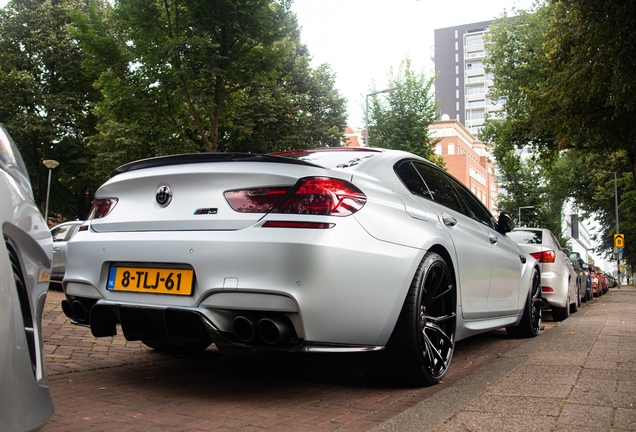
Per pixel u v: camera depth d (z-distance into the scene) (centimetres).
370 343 266
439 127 7575
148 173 282
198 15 1248
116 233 284
